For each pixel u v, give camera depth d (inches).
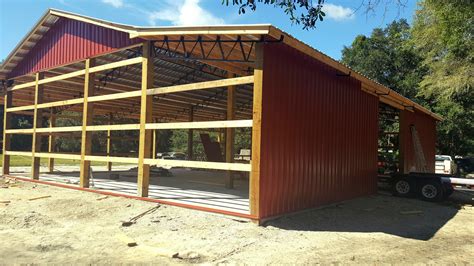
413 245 271.3
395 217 375.6
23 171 698.8
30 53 558.6
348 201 436.8
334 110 405.1
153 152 725.3
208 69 516.7
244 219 291.6
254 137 290.7
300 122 341.4
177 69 534.3
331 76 399.5
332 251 243.6
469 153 1177.4
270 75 300.8
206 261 219.3
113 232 277.0
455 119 1043.9
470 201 517.0
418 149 612.7
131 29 363.6
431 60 808.3
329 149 394.3
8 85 601.3
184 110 848.3
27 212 333.4
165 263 215.9
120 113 850.1
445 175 515.5
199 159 1173.7
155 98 703.7
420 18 759.7
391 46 1238.3
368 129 495.5
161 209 331.9
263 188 291.4
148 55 376.2
